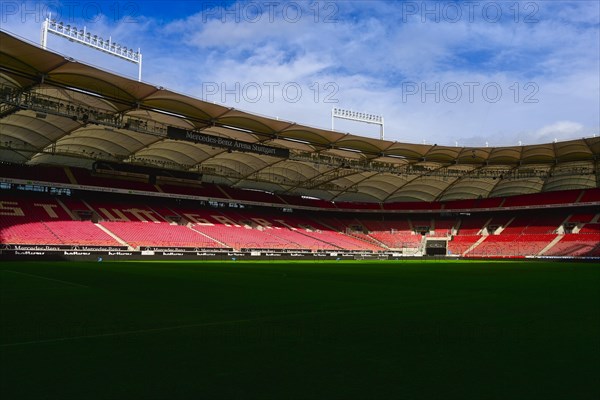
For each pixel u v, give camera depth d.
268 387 4.29
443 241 66.56
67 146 42.03
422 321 8.04
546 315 8.90
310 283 16.75
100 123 33.88
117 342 6.14
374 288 14.84
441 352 5.66
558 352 5.70
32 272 20.77
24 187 45.69
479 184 63.78
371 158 52.78
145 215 50.72
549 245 57.50
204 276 19.72
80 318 8.13
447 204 69.62
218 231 52.75
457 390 4.23
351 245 61.59
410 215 72.69
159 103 34.12
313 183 61.09
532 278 21.44
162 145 44.03
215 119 38.09
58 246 38.62
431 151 50.16
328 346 5.96
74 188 45.97
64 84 30.16
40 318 8.12
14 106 30.09
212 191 57.84
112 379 4.49
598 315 8.94
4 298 11.16
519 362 5.20
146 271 22.62
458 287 15.64
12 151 41.00
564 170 56.62
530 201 63.81
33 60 26.44
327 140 45.50
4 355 5.39
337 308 9.73
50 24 38.72
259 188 63.03
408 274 23.56
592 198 59.19
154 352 5.58
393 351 5.70
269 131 42.00
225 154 47.91
